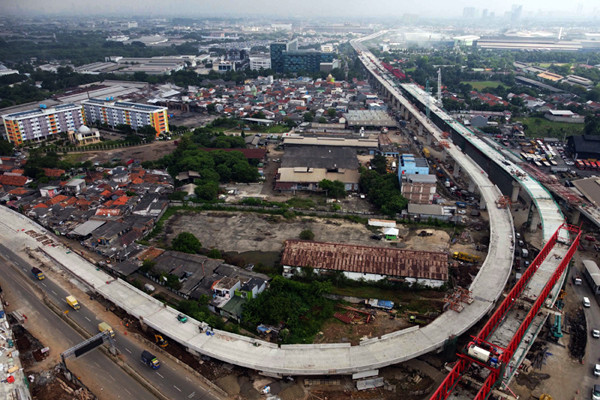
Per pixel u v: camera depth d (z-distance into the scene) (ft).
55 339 324.60
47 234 482.69
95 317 348.79
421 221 516.73
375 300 366.84
